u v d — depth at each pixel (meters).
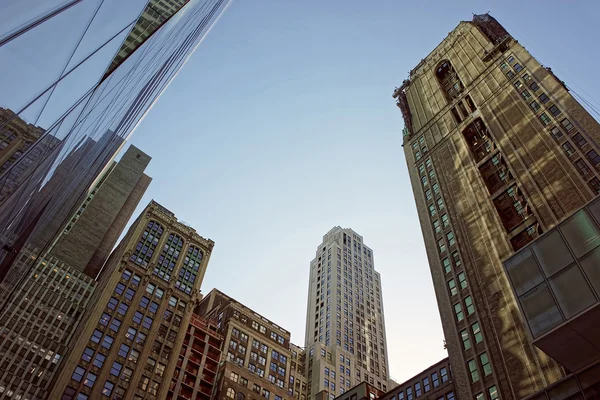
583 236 40.72
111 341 98.44
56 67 13.09
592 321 36.72
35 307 97.12
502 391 57.66
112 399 90.69
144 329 105.69
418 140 112.75
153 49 32.19
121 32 20.34
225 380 116.44
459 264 77.81
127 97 32.19
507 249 70.62
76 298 105.56
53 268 106.38
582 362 38.16
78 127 20.66
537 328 39.81
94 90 19.84
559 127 78.94
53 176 21.62
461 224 82.50
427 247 86.75
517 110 89.81
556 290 40.19
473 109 103.94
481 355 64.06
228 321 141.12
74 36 13.76
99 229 137.38
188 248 133.12
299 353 163.00
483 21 125.88
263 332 147.25
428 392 78.50
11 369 85.69
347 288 191.12
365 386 97.56
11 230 19.66
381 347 181.25
